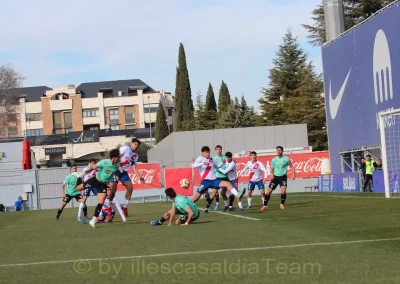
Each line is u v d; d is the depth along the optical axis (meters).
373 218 14.38
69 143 117.50
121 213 18.06
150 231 13.94
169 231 13.66
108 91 136.38
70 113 128.50
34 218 24.97
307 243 10.15
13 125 126.75
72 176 21.22
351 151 35.84
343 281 6.92
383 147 25.23
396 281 6.78
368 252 8.88
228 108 86.19
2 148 56.62
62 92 128.75
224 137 50.34
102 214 17.89
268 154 47.94
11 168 56.56
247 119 83.75
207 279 7.38
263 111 77.88
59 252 10.70
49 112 127.38
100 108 128.75
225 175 20.31
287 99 73.38
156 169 44.94
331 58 38.41
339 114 37.47
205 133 50.31
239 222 15.45
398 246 9.35
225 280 7.27
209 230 13.43
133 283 7.30
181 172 44.06
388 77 30.58
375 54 32.12
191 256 9.28
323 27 68.62
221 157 21.09
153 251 10.06
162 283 7.23
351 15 63.25
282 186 20.61
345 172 36.69
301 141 50.84
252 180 22.73
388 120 30.67
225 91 102.06
